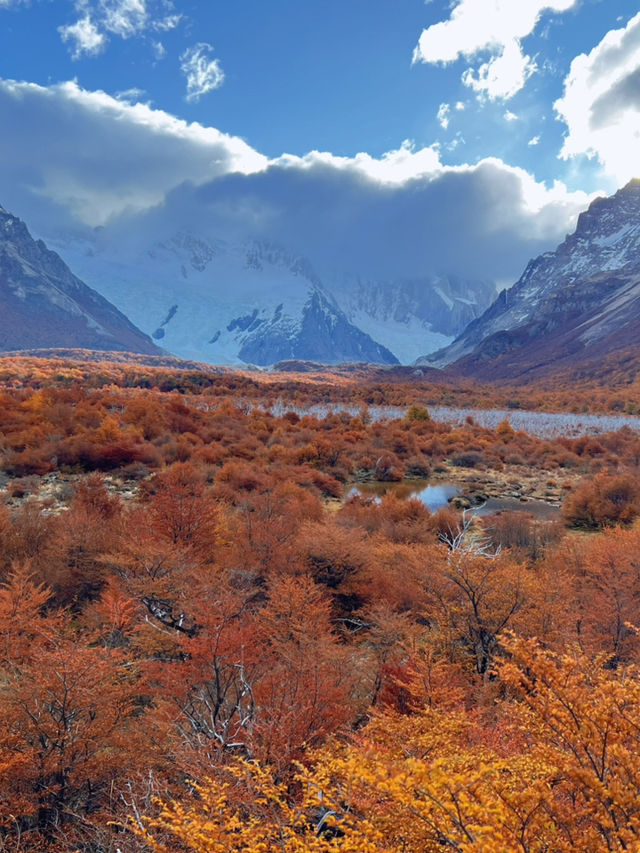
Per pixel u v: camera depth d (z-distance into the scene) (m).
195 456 49.00
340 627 15.62
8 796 6.34
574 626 13.19
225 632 9.26
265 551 18.20
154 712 8.36
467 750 4.64
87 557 16.50
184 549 15.81
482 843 2.52
